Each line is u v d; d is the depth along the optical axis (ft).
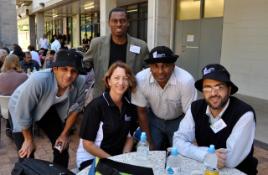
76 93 9.72
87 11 72.95
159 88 9.66
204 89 7.41
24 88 8.56
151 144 10.39
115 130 8.62
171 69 9.23
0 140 16.56
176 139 7.98
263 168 12.77
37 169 7.48
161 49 9.00
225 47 28.89
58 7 64.75
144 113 9.84
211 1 30.19
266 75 25.11
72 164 13.33
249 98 25.64
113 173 6.25
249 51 26.45
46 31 114.83
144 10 48.52
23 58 25.85
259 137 16.30
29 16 90.84
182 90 9.55
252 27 25.98
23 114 8.73
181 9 34.12
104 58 11.41
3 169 13.03
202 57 31.71
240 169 7.64
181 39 34.27
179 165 7.01
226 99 7.33
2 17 46.80
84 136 8.55
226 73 7.32
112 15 11.00
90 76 11.84
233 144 7.15
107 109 8.54
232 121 7.34
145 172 6.35
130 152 8.33
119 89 8.49
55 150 10.36
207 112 7.62
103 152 8.43
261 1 24.91
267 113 20.88
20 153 9.05
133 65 11.48
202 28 31.37
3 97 15.81
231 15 27.91
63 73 8.54
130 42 11.48
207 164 6.95
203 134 7.72
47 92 8.77
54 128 10.31
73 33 87.71
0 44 46.78
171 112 10.18
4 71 16.16
